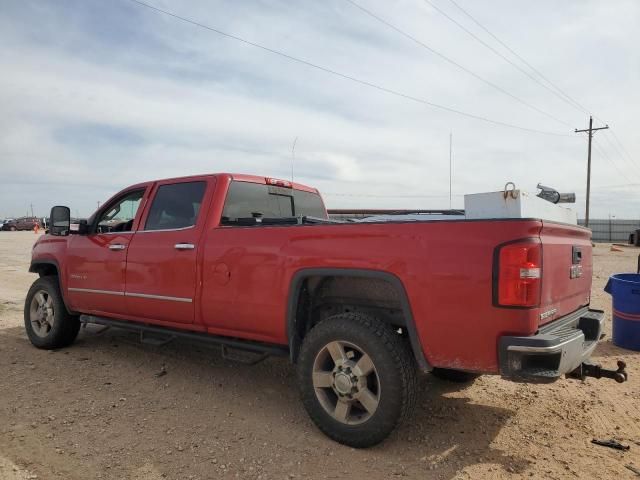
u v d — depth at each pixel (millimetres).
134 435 3578
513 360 2891
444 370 4688
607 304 9156
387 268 3305
